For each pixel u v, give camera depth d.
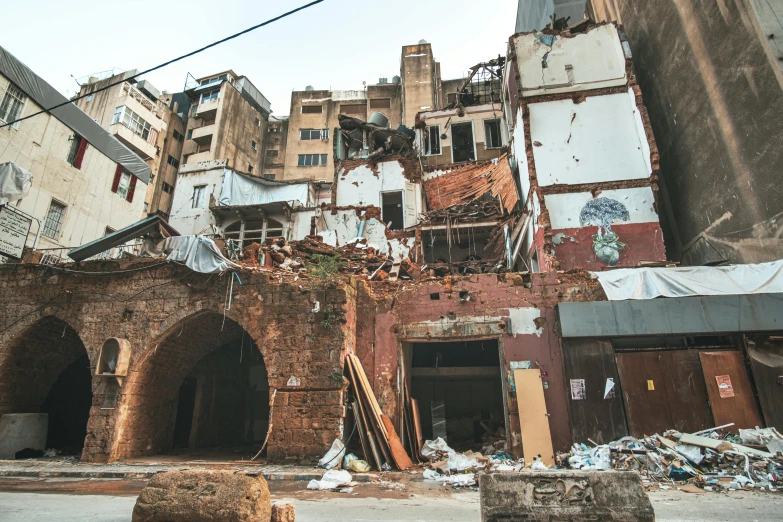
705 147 15.15
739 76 13.56
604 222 15.17
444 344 16.27
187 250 12.95
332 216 21.61
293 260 15.55
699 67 15.19
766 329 10.71
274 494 7.64
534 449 10.64
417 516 5.81
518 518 3.93
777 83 12.30
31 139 18.75
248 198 26.42
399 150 25.17
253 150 45.53
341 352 11.44
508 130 21.81
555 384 11.38
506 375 11.66
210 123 43.34
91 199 21.59
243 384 19.22
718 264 13.52
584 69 17.20
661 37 17.09
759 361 10.74
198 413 16.17
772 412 10.33
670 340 11.47
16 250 15.55
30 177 16.03
